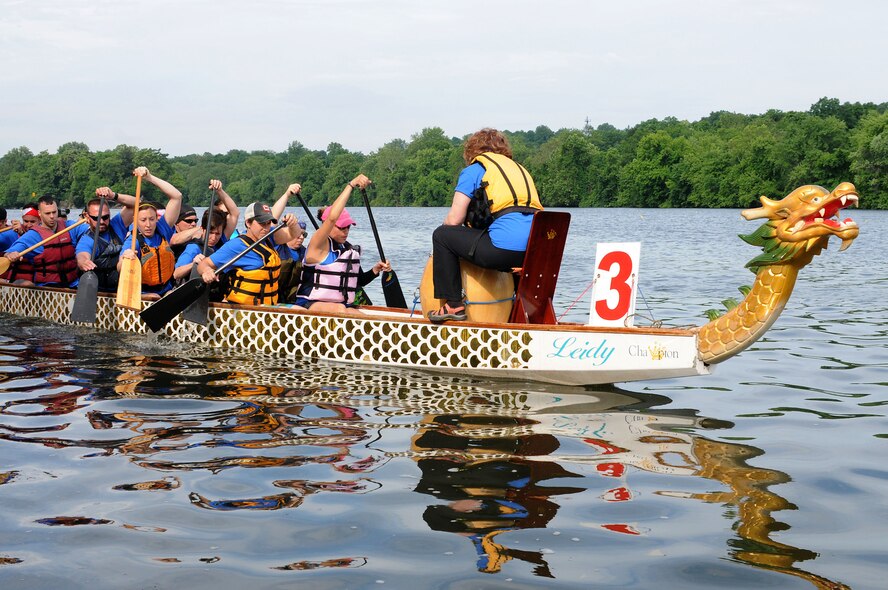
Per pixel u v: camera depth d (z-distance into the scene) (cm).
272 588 349
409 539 397
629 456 521
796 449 539
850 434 575
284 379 741
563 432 574
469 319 757
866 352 895
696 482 474
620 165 12725
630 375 680
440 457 516
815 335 1012
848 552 380
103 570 365
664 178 11812
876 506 437
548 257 737
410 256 2597
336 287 887
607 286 712
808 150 10062
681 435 571
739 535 401
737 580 355
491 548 388
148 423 595
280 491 459
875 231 4362
